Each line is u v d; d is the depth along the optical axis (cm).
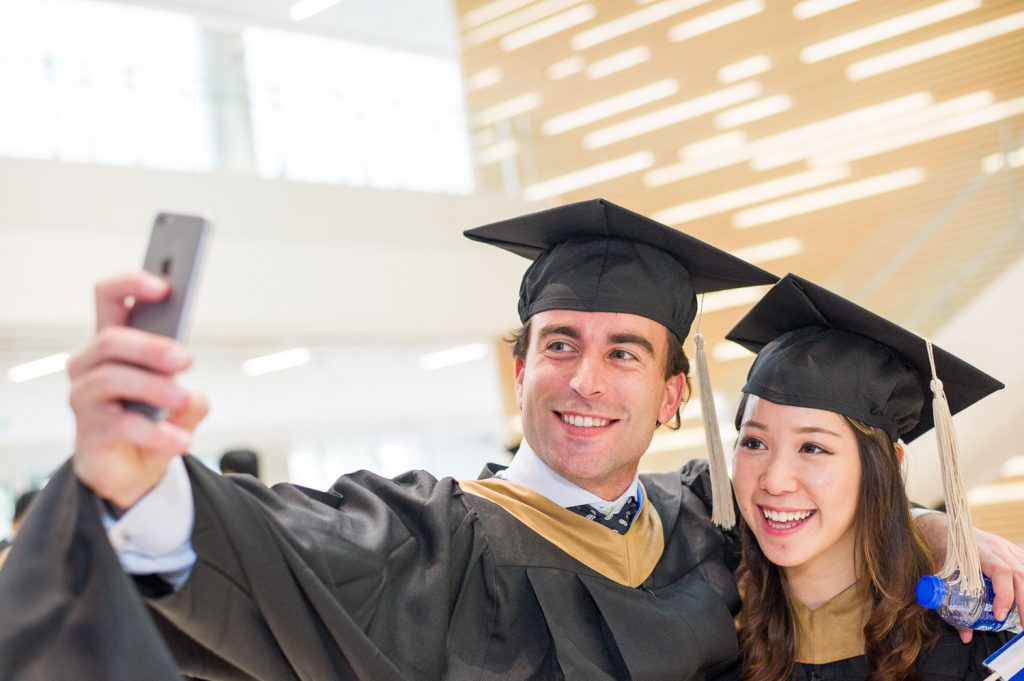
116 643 132
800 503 222
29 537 136
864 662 224
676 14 930
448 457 1362
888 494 225
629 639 207
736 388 852
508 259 896
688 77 922
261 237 782
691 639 214
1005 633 214
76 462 134
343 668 171
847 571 229
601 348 214
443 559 198
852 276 827
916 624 219
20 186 698
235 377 980
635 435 216
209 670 173
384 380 1078
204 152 785
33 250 695
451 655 195
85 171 723
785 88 885
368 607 181
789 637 230
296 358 968
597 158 943
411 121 895
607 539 220
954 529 212
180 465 154
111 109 754
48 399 887
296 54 1047
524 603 207
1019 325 674
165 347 126
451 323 897
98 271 716
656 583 225
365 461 1295
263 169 806
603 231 222
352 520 192
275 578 164
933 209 816
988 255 753
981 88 814
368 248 827
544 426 217
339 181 841
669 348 222
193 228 134
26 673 131
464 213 888
